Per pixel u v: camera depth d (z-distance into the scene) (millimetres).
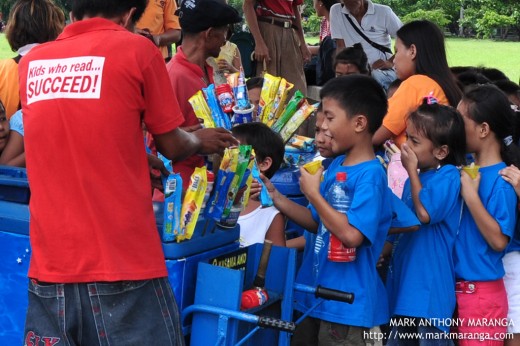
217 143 2670
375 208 2709
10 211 2676
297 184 3488
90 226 2184
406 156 3111
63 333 2230
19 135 3402
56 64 2234
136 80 2199
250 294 2543
